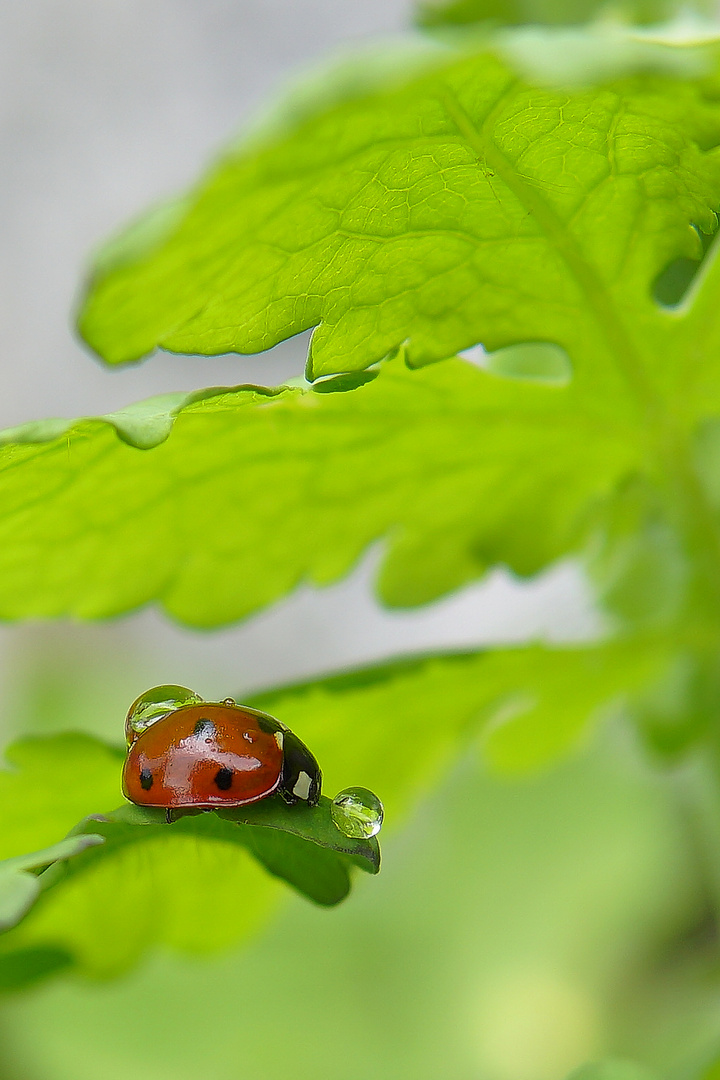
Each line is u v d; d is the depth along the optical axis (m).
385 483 0.12
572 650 0.13
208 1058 0.20
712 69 0.10
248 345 0.11
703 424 0.13
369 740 0.13
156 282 0.11
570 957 0.22
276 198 0.11
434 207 0.11
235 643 0.31
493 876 0.22
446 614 0.29
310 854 0.11
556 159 0.11
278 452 0.12
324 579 0.13
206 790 0.11
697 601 0.13
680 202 0.11
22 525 0.12
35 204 0.33
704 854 0.22
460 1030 0.21
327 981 0.21
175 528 0.12
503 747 0.14
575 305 0.11
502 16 0.12
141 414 0.11
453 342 0.11
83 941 0.12
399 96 0.10
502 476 0.12
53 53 0.33
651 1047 0.21
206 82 0.34
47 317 0.33
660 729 0.13
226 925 0.13
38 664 0.27
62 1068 0.19
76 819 0.12
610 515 0.13
